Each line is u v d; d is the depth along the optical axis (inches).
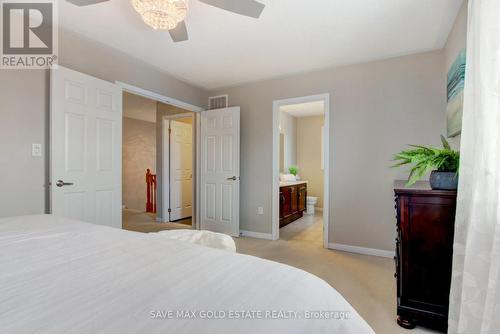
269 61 123.1
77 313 22.8
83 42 102.9
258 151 152.4
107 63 111.7
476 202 49.0
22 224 56.7
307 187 253.6
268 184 149.2
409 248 66.2
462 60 78.0
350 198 125.9
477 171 49.4
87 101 100.7
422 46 106.6
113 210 110.0
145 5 64.7
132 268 33.0
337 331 22.9
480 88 48.8
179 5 66.7
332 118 130.3
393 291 84.5
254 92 153.8
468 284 49.6
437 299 63.4
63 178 93.0
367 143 122.4
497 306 41.3
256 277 30.8
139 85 125.6
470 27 55.7
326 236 130.9
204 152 165.3
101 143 105.8
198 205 170.1
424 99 111.3
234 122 153.6
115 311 23.2
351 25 91.4
